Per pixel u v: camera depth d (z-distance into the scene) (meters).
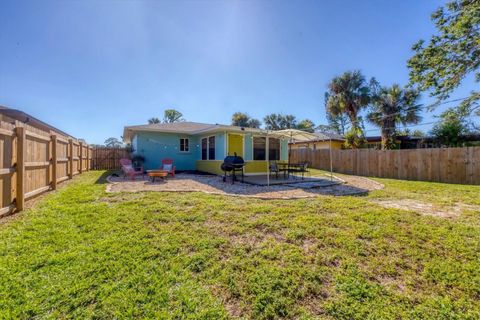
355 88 17.03
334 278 2.29
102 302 1.85
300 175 11.86
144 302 1.88
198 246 2.83
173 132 13.41
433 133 13.70
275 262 2.54
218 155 11.69
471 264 2.54
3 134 3.65
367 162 12.40
